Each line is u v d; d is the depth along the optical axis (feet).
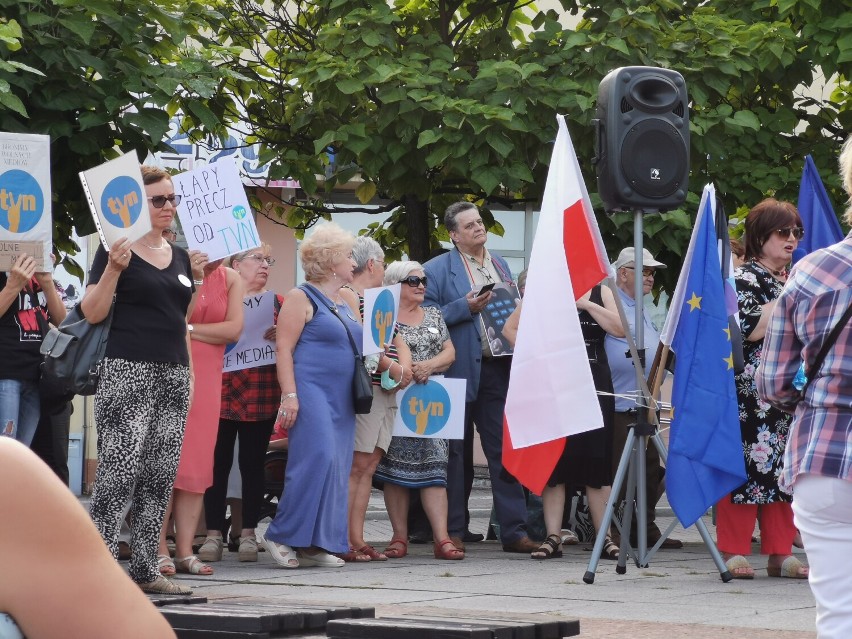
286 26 59.21
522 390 34.68
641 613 29.12
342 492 39.83
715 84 52.75
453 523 44.57
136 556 30.60
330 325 39.58
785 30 54.08
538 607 30.09
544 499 43.55
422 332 43.04
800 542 46.16
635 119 36.96
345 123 53.83
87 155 46.37
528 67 51.42
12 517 6.76
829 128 58.65
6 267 33.76
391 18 53.11
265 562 41.32
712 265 36.14
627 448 35.94
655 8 53.98
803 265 18.43
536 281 34.91
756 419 36.81
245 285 42.39
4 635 6.72
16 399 34.88
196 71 49.06
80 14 46.01
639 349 37.04
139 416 29.86
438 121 51.65
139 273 29.99
